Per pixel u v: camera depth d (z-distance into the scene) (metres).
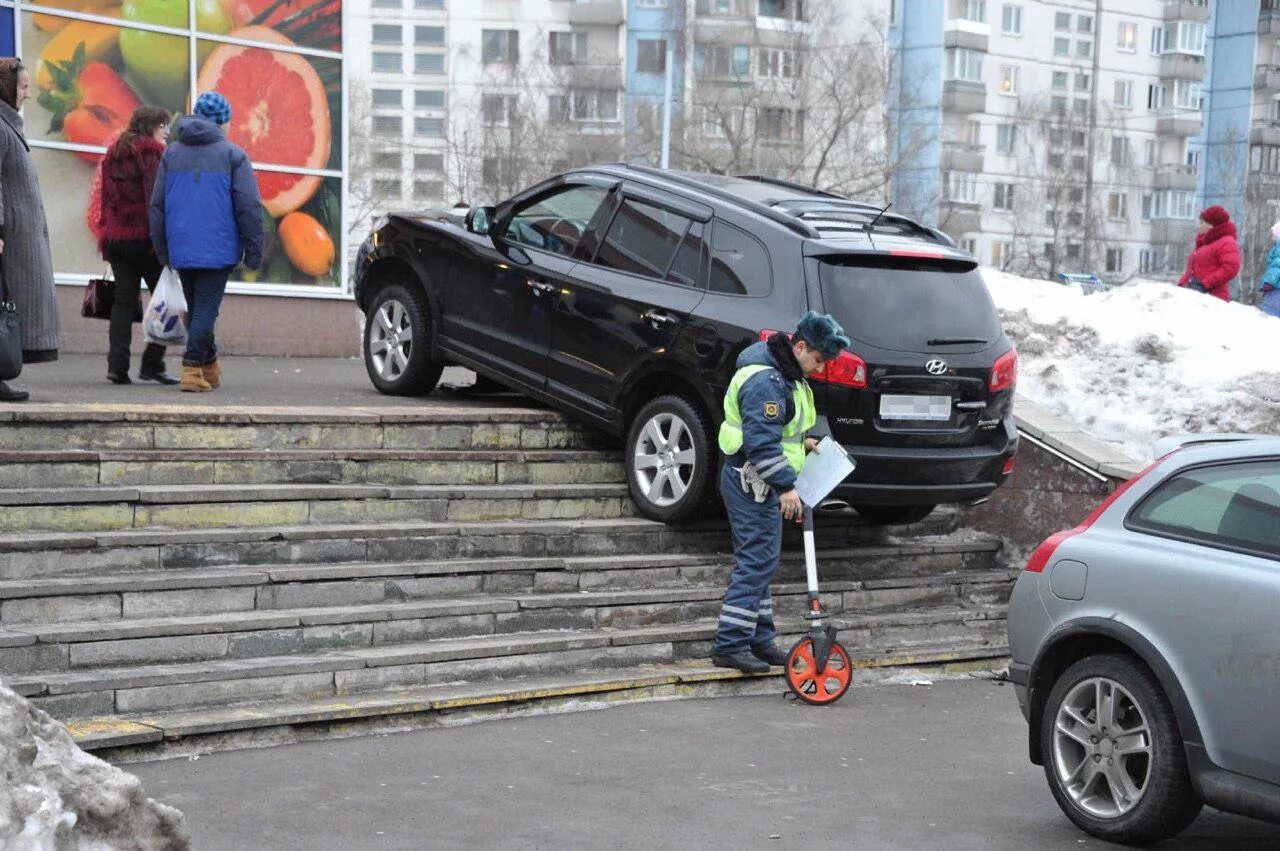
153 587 7.72
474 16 72.06
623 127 62.38
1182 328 13.51
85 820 4.12
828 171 55.25
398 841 5.79
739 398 8.77
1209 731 5.86
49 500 8.00
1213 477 6.25
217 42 15.77
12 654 7.00
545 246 10.66
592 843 5.88
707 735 7.80
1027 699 6.63
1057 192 72.75
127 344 11.38
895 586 10.59
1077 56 78.06
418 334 11.29
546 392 10.44
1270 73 80.31
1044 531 11.43
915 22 73.56
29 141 14.48
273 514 8.77
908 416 9.45
